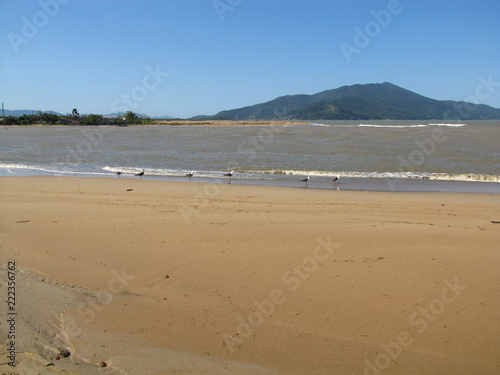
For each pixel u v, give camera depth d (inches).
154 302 264.8
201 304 262.2
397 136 2007.9
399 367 201.9
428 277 291.6
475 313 244.4
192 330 233.5
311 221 444.1
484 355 209.2
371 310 250.7
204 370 197.3
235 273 305.6
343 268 310.0
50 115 4596.5
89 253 347.9
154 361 203.5
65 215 466.6
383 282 285.4
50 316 244.7
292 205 534.0
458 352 211.9
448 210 507.2
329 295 269.6
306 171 881.5
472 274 295.0
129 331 231.5
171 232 400.8
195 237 385.1
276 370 200.1
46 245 366.6
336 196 606.9
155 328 235.0
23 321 237.8
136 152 1353.3
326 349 216.4
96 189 658.2
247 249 353.1
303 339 224.8
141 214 472.7
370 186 714.8
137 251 351.3
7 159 1173.7
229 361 205.9
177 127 4087.1
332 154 1206.3
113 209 498.9
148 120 5497.1
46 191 637.3
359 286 280.5
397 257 330.3
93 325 236.5
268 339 225.0
